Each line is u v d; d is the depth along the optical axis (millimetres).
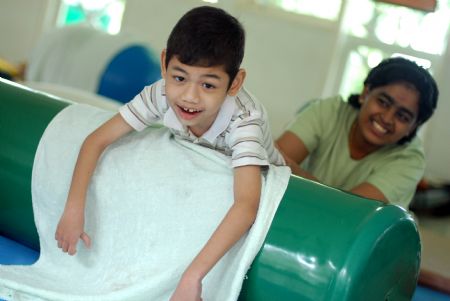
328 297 987
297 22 3859
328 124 1684
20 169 1301
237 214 1013
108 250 1162
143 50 2801
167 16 4156
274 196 1062
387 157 1624
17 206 1327
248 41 3957
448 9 3629
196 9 1065
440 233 3072
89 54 2812
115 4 4371
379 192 1539
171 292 1090
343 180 1660
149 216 1130
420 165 1626
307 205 1054
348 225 1018
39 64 2953
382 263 1036
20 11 4488
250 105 1114
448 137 3668
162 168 1146
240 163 1050
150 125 1227
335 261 993
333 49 3787
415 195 3377
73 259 1202
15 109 1340
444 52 3637
